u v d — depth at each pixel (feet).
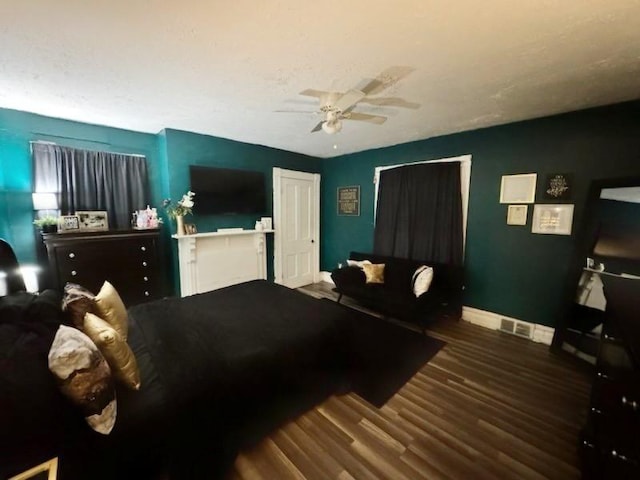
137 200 10.97
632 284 5.06
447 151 11.41
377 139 12.21
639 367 2.93
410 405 6.15
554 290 9.23
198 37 4.88
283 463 4.71
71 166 9.45
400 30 4.66
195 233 11.46
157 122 9.87
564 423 5.60
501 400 6.32
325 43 5.07
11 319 4.19
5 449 2.56
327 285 16.40
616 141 7.93
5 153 8.55
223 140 12.19
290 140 12.51
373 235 14.66
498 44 5.06
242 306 7.46
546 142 9.09
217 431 4.30
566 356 8.19
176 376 4.35
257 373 4.97
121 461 3.32
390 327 10.33
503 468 4.61
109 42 5.02
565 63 5.74
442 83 6.70
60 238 8.40
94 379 3.18
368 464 4.70
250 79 6.50
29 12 4.16
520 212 9.74
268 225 14.16
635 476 3.08
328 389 6.38
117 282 9.52
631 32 4.63
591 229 8.04
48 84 6.78
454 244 11.19
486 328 10.43
